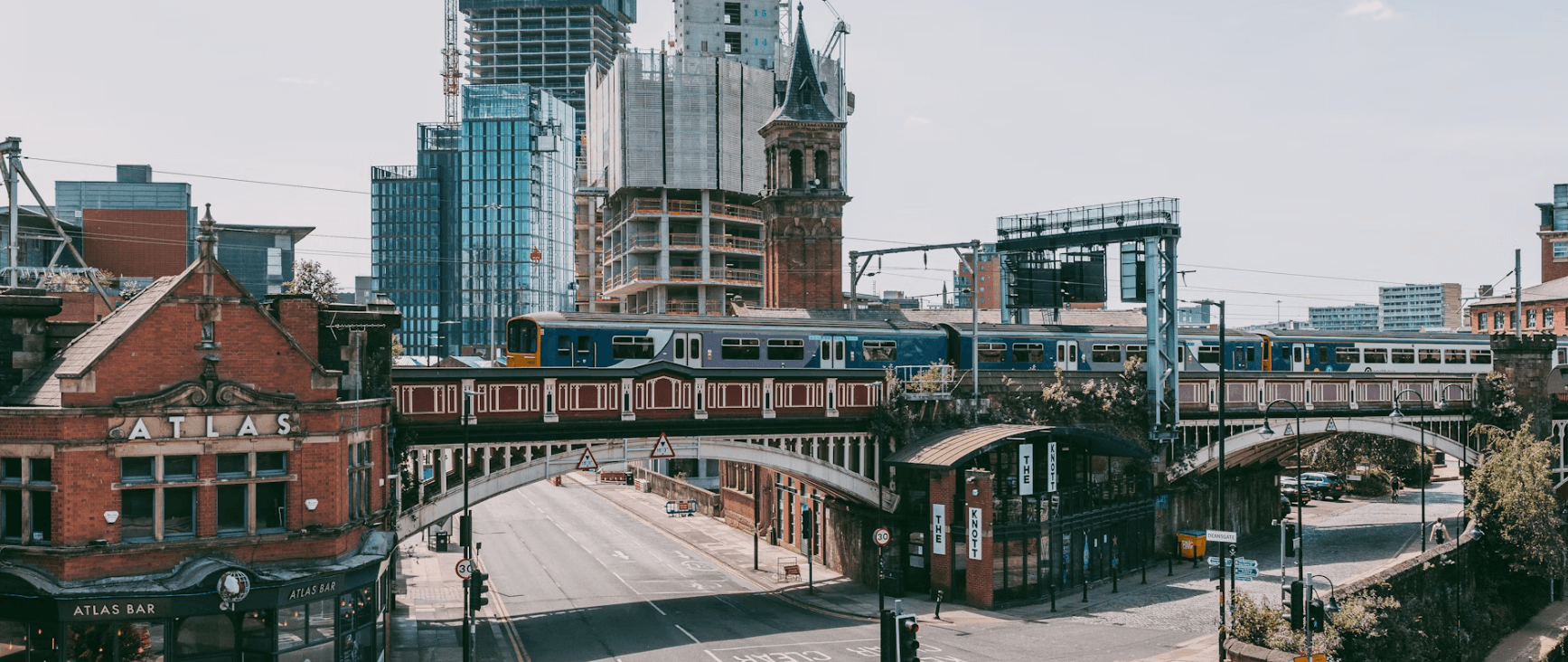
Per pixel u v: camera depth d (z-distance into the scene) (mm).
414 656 38094
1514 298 111000
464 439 40781
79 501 27531
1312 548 62969
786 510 63750
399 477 39156
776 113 79750
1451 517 71812
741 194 123625
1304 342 69625
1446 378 71500
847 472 50406
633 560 60531
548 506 85312
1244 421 63281
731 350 53188
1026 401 56125
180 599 27672
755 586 52812
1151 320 59062
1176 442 60812
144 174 138625
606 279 135000
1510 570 61344
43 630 27750
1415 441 70188
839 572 55688
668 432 45906
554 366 48938
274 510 30297
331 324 35000
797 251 77562
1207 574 55625
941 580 48656
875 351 57406
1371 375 68062
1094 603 48156
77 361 29297
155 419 28391
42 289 34125
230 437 29344
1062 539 50438
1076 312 77188
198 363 29203
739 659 37875
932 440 50906
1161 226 58906
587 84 149250
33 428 27656
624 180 119125
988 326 61094
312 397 30875
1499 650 55531
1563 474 73312
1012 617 45156
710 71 121812
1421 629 48375
